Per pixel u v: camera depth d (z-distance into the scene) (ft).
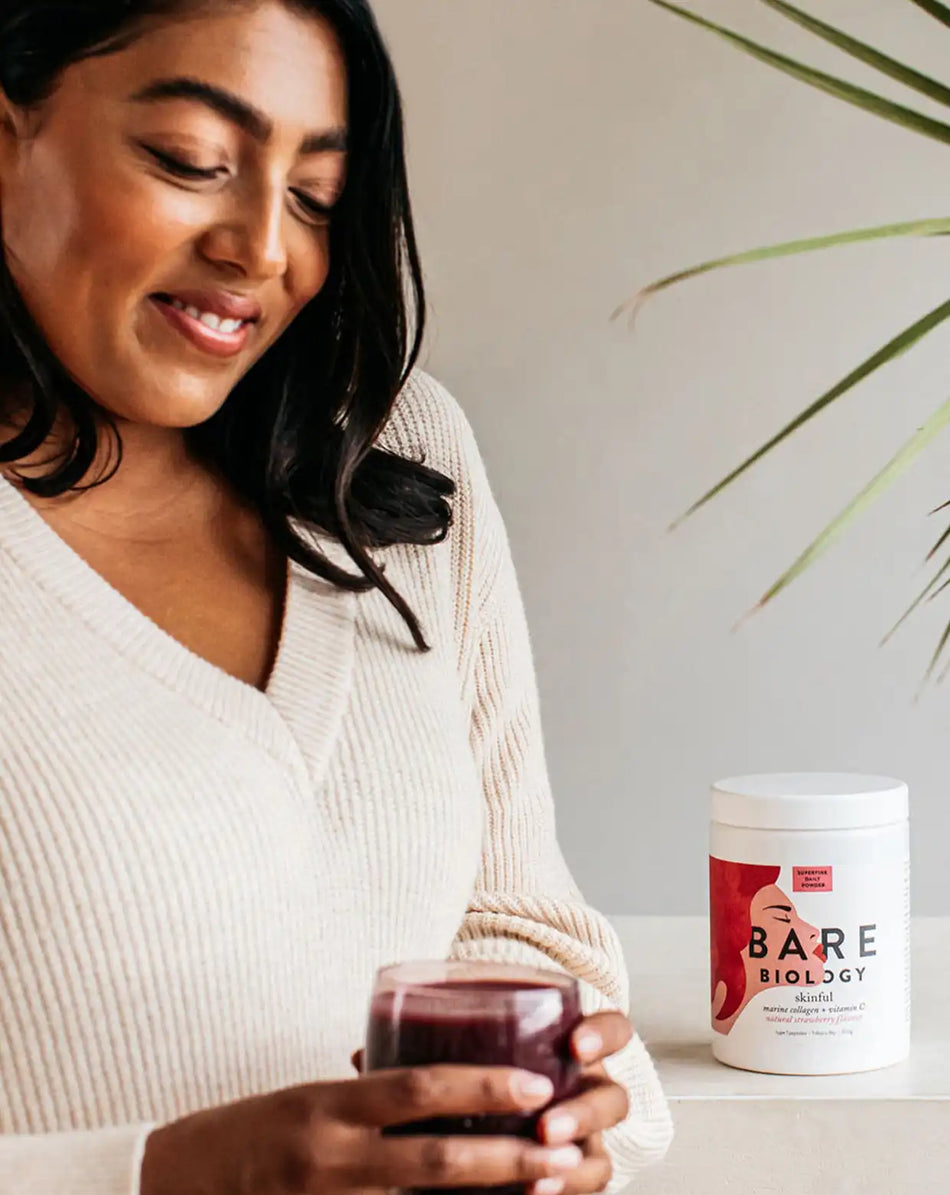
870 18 6.48
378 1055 2.24
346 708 3.11
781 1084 3.55
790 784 3.79
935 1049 3.81
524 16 6.56
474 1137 2.10
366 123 3.02
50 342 2.93
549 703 6.75
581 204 6.60
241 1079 2.77
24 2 2.74
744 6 6.51
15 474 3.04
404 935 3.08
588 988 3.31
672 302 6.61
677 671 6.71
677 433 6.64
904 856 3.71
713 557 6.66
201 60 2.71
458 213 6.62
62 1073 2.66
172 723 2.84
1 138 2.87
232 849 2.77
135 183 2.74
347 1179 2.08
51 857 2.64
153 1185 2.24
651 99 6.56
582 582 6.71
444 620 3.52
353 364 3.31
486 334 6.65
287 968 2.84
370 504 3.46
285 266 2.88
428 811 3.12
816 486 6.61
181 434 3.25
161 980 2.69
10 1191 2.29
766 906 3.61
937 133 4.23
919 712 6.63
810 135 6.52
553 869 3.75
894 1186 3.43
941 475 6.57
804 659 6.66
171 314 2.86
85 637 2.87
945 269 6.52
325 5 2.82
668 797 6.75
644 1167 3.26
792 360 6.59
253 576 3.28
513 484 6.70
